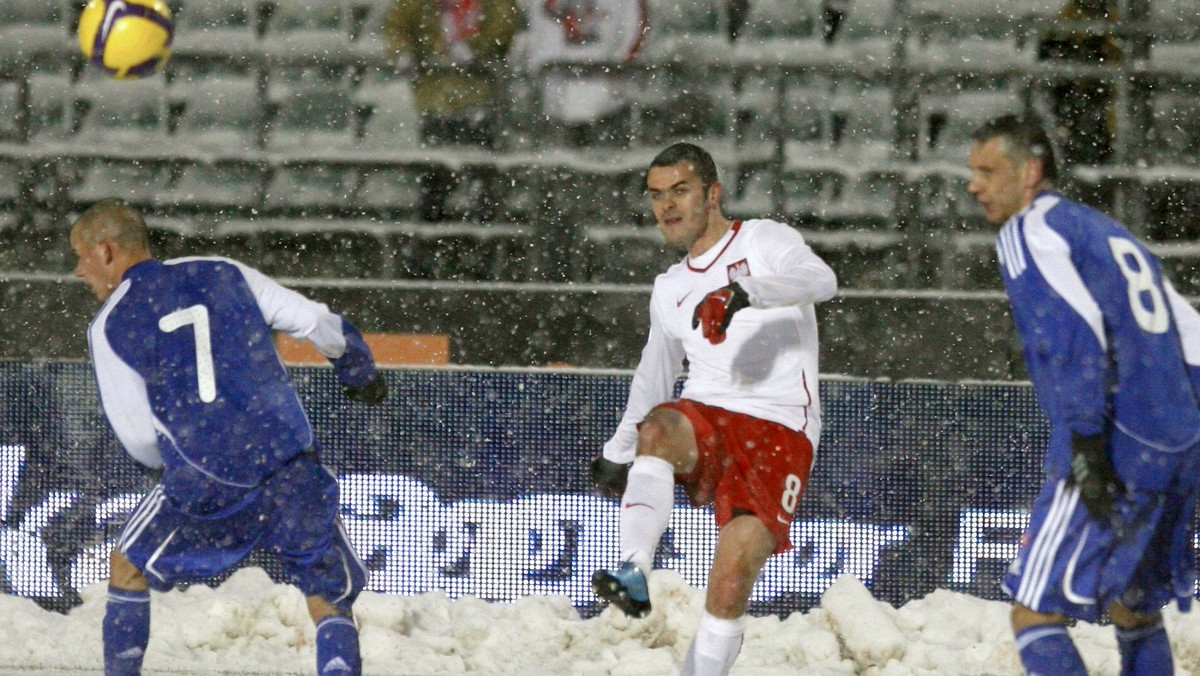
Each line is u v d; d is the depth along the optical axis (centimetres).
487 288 2948
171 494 1297
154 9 1747
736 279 1380
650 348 1491
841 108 3928
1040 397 1140
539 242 3519
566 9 3828
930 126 3828
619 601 1266
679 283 1445
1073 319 1093
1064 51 3791
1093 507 1082
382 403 2212
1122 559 1096
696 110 3881
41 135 3938
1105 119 3653
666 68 3828
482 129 3816
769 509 1377
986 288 3397
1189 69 3612
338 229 3541
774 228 1421
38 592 2169
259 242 3550
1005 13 3884
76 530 2178
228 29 4072
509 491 2208
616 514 2203
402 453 2209
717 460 1387
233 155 3725
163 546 1310
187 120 3988
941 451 2200
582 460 2211
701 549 2131
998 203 1178
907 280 3416
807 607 2167
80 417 2194
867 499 2194
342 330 1366
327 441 2214
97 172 3712
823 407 2205
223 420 1292
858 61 3925
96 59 1745
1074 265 1102
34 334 2853
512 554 2195
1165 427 1108
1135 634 1202
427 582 2191
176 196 3688
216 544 1316
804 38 4016
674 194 1422
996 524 2194
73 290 2853
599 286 2933
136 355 1298
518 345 2938
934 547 2191
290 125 3947
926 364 2811
